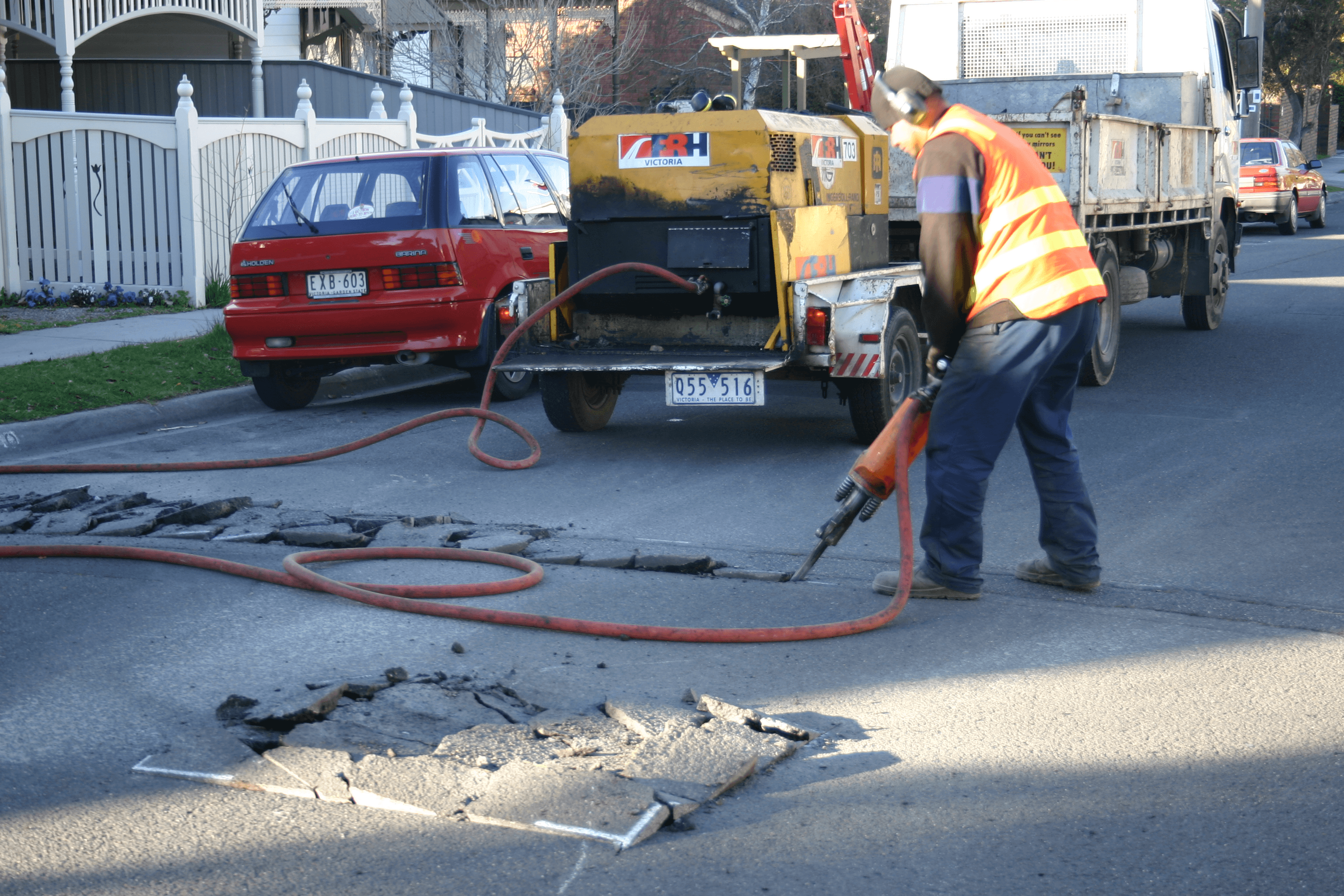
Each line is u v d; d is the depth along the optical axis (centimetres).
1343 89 7131
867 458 503
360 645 449
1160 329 1361
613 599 503
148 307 1350
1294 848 311
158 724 382
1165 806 332
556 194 1069
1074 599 502
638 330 794
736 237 731
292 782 341
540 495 681
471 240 927
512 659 436
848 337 748
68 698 402
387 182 934
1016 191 464
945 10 1184
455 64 2719
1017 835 317
